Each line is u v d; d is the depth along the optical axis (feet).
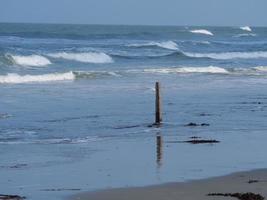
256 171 125.70
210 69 400.26
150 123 187.73
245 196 103.86
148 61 458.50
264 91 281.95
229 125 185.98
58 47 497.05
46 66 376.07
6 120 188.44
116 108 217.56
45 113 203.51
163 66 415.23
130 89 276.21
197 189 110.01
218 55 532.73
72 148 149.07
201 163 132.98
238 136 167.94
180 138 163.94
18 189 109.50
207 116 203.10
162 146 152.25
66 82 304.71
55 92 260.62
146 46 565.12
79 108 215.92
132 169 126.52
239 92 274.98
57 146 151.64
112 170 125.49
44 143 155.33
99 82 307.37
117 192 107.65
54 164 131.23
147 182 115.03
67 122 187.52
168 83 308.81
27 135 166.09
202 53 533.14
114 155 140.97
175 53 494.59
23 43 529.45
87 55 425.69
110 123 186.91
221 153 144.25
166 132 173.06
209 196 105.09
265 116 205.05
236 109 220.23
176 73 371.76
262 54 569.64
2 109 209.46
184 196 105.40
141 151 145.59
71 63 404.57
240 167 129.39
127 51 515.91
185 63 460.14
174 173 123.03
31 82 299.58
